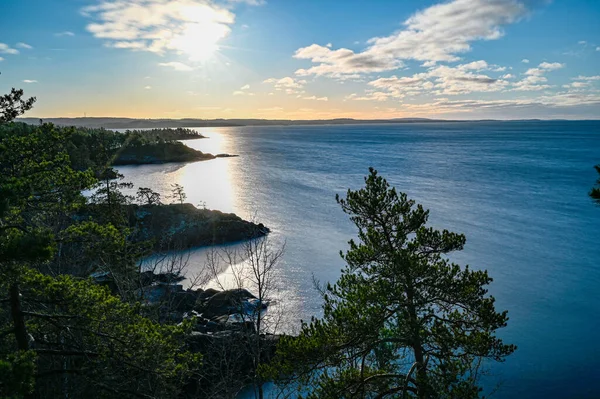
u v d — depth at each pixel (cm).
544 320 2880
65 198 984
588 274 3659
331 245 4588
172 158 15050
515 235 4841
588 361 2402
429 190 7794
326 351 1067
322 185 8831
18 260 816
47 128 1049
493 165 11812
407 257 1112
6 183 852
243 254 4225
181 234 4528
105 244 1041
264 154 17662
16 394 664
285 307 2980
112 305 1018
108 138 13538
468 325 1148
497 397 2100
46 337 1111
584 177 9200
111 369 965
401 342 1168
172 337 1107
